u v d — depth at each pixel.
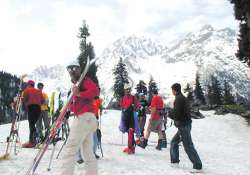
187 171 9.60
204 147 17.77
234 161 12.59
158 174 8.78
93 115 6.45
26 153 10.72
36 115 12.31
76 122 6.36
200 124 31.14
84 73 6.27
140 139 14.14
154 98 14.24
